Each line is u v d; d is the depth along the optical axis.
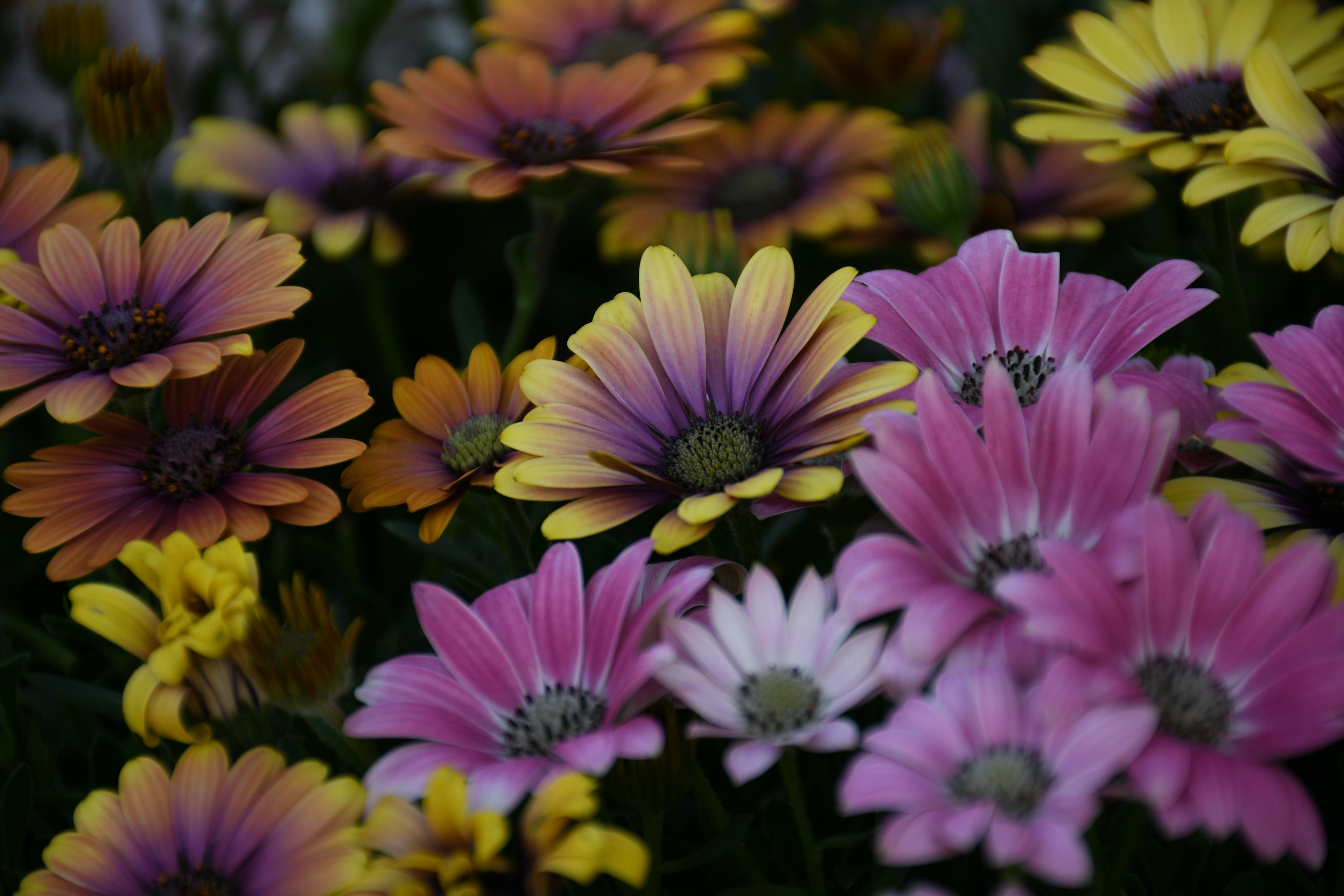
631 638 0.48
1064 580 0.46
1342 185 0.55
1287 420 0.49
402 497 0.53
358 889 0.47
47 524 0.53
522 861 0.47
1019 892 0.44
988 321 0.53
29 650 0.60
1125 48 0.60
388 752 0.52
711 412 0.52
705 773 0.53
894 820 0.45
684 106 0.63
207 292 0.55
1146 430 0.48
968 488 0.48
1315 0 0.60
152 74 0.62
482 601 0.50
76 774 0.57
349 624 0.59
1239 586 0.47
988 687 0.46
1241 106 0.58
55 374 0.55
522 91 0.63
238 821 0.48
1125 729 0.45
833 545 0.52
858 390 0.50
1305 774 0.53
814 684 0.48
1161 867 0.50
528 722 0.49
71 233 0.56
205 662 0.50
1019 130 0.59
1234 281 0.58
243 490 0.54
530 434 0.51
